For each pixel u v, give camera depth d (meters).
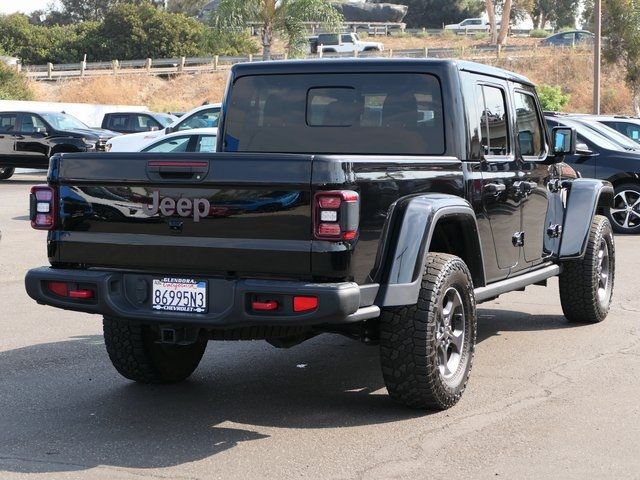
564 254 8.10
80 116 38.59
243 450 5.17
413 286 5.47
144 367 6.41
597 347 7.73
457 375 5.96
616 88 51.03
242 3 40.47
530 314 9.22
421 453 5.11
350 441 5.32
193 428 5.58
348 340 8.16
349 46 58.97
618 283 11.01
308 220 5.04
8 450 5.15
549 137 8.02
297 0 40.31
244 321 5.17
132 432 5.49
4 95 47.66
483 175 6.51
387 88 6.59
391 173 5.46
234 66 7.08
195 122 21.36
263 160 5.09
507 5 68.12
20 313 9.17
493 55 56.25
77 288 5.59
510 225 7.01
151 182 5.36
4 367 7.06
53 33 70.56
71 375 6.84
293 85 6.89
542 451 5.13
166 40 67.31
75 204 5.62
